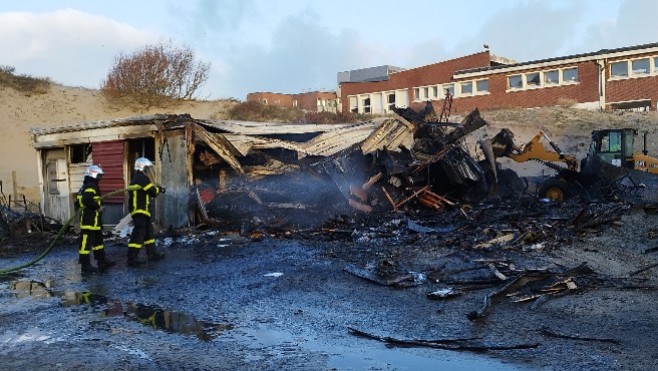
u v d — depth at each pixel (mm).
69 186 18297
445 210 16266
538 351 5387
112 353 5789
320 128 18906
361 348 5707
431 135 17969
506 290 7535
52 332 6629
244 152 16094
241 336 6227
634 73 31094
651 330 5879
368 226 14047
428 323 6438
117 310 7566
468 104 37750
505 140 19531
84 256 10438
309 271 9508
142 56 37625
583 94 32750
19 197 23750
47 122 31344
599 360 5078
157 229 15703
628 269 8836
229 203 15688
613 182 16578
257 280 9016
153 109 35531
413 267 9477
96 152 17328
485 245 10875
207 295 8188
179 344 6016
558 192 17891
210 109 36719
